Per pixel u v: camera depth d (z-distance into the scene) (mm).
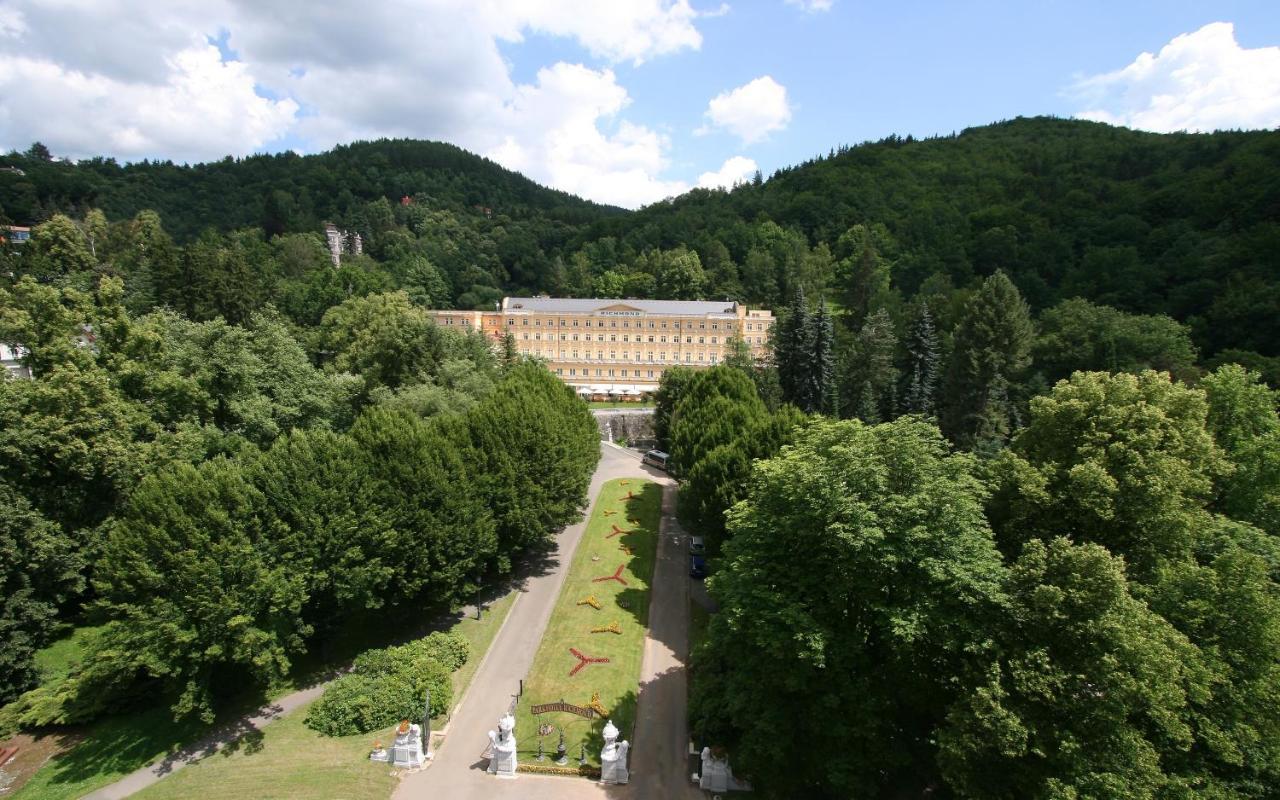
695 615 53781
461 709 40500
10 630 40594
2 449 42688
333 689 40000
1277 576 31875
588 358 144500
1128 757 22719
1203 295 96312
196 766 35188
